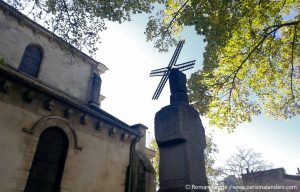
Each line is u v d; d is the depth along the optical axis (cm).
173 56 761
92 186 1032
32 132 898
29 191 863
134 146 1319
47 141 971
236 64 1103
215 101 1179
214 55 907
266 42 984
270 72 1114
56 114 1006
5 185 780
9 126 849
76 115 1081
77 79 1608
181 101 661
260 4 851
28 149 873
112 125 1214
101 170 1097
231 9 807
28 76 1188
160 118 649
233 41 990
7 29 1326
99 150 1127
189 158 562
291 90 1099
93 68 1758
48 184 925
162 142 612
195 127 632
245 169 2894
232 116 1186
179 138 582
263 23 946
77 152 1033
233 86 1149
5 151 814
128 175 1215
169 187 557
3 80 858
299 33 970
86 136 1095
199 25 805
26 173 841
